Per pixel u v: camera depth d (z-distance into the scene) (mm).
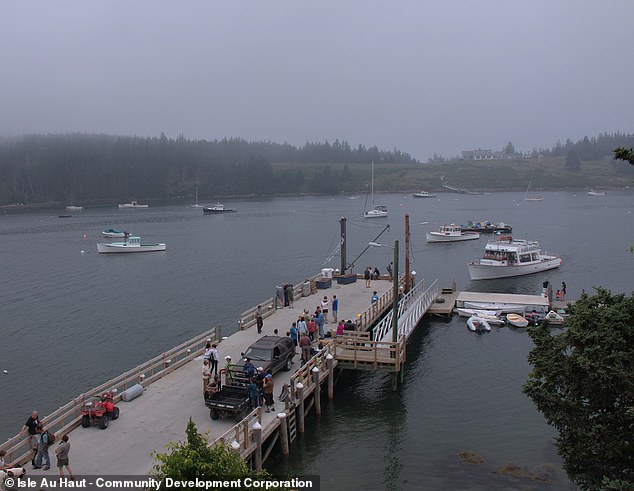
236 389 23594
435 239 110438
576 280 67688
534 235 118125
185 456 12727
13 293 65625
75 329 49250
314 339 31781
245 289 66500
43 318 53344
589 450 17578
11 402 33344
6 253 100688
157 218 181500
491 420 27938
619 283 65562
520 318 45594
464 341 41500
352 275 50312
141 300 61000
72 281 73375
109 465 19141
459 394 31359
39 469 19000
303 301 42875
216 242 115000
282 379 27328
